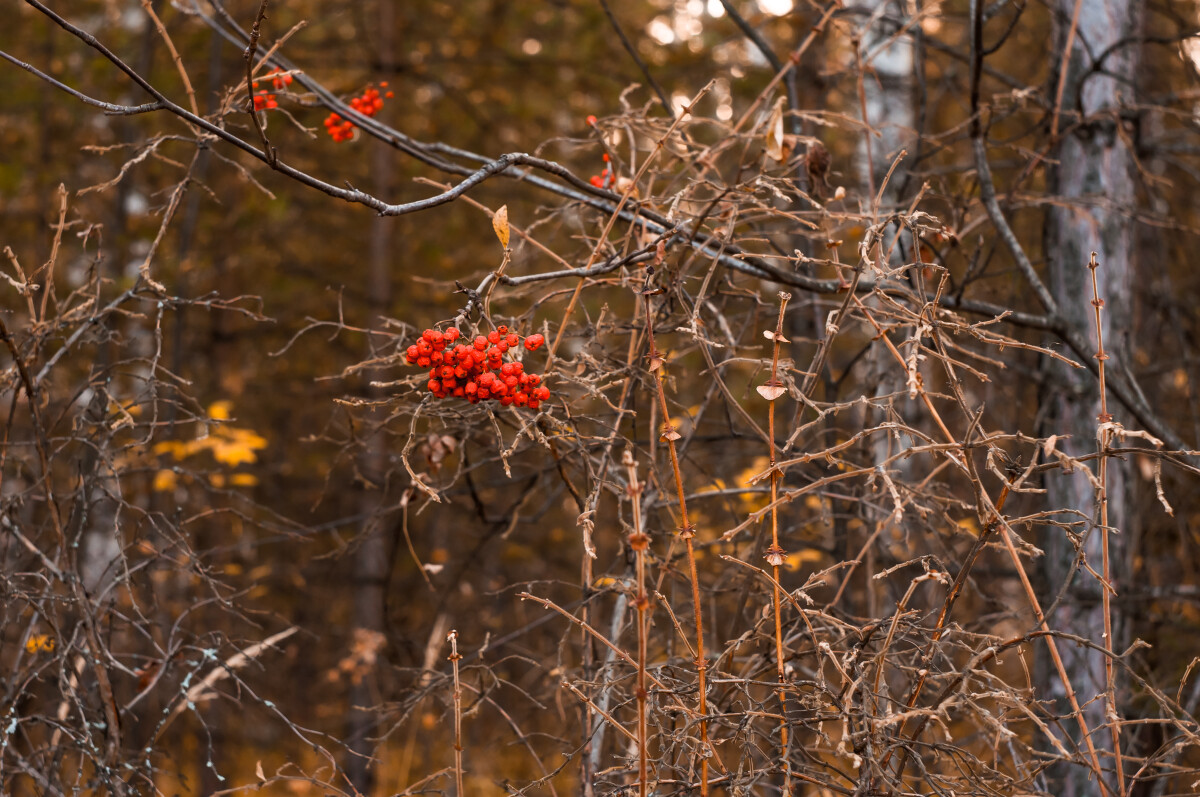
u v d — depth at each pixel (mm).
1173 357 4871
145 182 6391
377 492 5684
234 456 4340
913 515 3031
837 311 2027
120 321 5145
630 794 2098
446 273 6840
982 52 2900
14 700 2475
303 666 6625
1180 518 3914
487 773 5008
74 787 2477
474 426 2746
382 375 5531
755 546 2750
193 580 3432
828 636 2453
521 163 2189
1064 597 3104
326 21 6934
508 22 7105
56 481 4051
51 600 2570
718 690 2545
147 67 5785
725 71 5848
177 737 5547
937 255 3043
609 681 2285
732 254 2623
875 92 4676
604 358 2619
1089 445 3188
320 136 6555
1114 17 3369
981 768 2076
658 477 2613
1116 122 3217
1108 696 1850
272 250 7176
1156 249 4438
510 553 6312
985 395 4598
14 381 2613
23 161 6211
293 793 5793
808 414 3902
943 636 2010
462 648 4844
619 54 6496
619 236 3141
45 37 6195
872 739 1890
